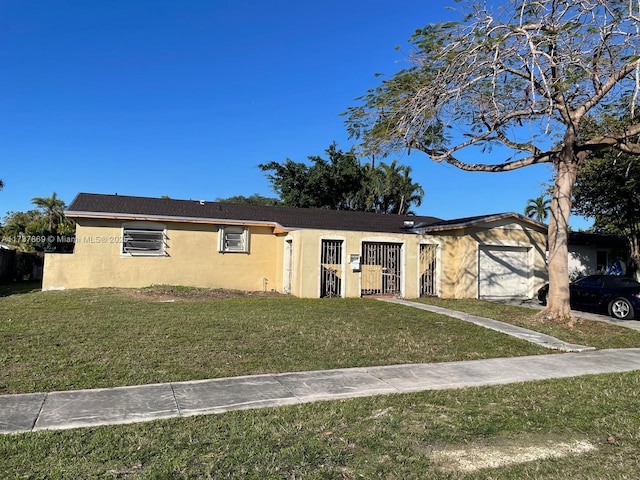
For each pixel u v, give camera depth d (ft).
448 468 13.66
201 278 62.80
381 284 58.49
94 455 13.73
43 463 13.17
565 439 16.02
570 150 41.29
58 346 26.96
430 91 39.01
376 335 33.71
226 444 14.76
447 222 67.87
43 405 18.02
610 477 13.16
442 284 60.34
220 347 28.09
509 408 19.13
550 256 42.93
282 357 26.73
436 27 37.83
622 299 47.55
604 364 28.09
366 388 21.50
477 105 41.96
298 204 131.95
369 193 137.28
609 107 42.14
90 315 37.09
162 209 64.28
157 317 36.70
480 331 36.47
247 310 42.29
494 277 62.44
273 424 16.61
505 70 37.22
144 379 21.75
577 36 35.60
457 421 17.52
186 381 21.71
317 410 18.21
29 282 81.51
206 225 63.26
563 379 24.18
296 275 56.13
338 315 41.24
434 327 37.50
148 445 14.51
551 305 42.32
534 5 35.42
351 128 45.65
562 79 34.30
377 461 13.98
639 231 75.72
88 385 20.65
